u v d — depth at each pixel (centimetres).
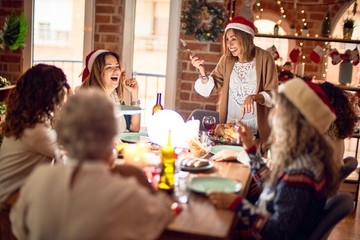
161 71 474
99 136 132
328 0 495
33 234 131
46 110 216
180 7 432
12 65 461
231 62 331
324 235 186
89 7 449
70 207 127
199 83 338
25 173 214
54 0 459
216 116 375
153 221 136
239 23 317
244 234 207
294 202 172
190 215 171
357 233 365
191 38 422
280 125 181
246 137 221
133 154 213
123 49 452
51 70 218
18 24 409
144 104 535
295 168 178
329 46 500
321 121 177
